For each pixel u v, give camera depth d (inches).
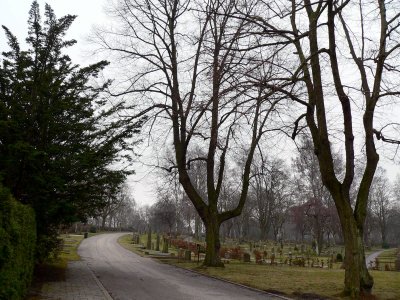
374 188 3427.7
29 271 386.6
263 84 505.4
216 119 739.4
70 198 525.0
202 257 1262.3
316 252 1904.5
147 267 880.9
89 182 544.4
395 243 4060.0
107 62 590.9
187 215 3110.2
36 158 448.8
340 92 531.8
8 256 244.1
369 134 530.3
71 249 1421.0
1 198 250.5
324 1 510.9
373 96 529.7
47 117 493.0
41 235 542.6
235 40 541.6
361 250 506.6
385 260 1748.3
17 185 458.6
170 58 955.3
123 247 1731.1
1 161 435.5
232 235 3939.5
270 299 476.7
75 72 561.9
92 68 577.0
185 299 461.4
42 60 523.5
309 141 835.4
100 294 459.2
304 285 604.4
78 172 524.4
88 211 588.1
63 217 506.9
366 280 495.5
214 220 919.0
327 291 542.3
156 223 3722.9
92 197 566.9
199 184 2207.2
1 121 443.8
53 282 540.7
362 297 483.2
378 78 533.0
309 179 1995.6
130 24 948.6
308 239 4404.5
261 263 1112.8
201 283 621.6
